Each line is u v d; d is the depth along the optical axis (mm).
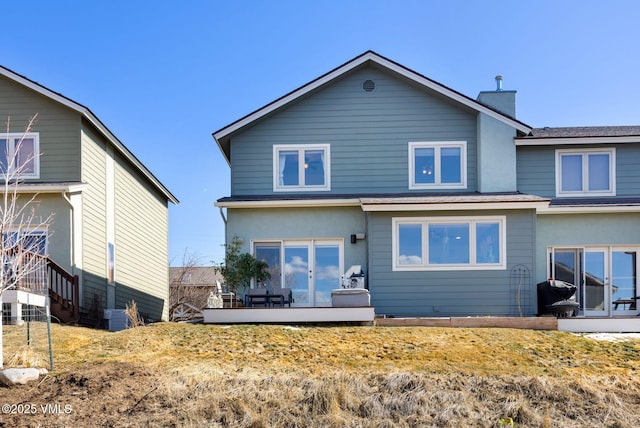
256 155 17281
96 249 17406
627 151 17469
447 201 15312
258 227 16547
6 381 9125
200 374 9766
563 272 16656
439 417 8844
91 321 16531
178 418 8406
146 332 12422
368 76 17484
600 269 16625
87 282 16609
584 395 9648
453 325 13766
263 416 8570
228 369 10164
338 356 11055
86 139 16984
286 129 17344
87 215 16812
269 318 13805
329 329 12992
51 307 14703
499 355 11250
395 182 17203
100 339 11945
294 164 17312
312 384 9484
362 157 17281
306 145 17281
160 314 24391
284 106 17234
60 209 15828
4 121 16609
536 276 16328
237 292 16172
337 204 16359
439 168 17266
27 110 16672
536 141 17094
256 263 16016
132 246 20812
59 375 9562
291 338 12133
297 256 16547
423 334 12586
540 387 9703
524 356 11250
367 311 13766
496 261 15555
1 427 7934
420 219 15695
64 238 15734
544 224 16703
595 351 11672
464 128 17344
